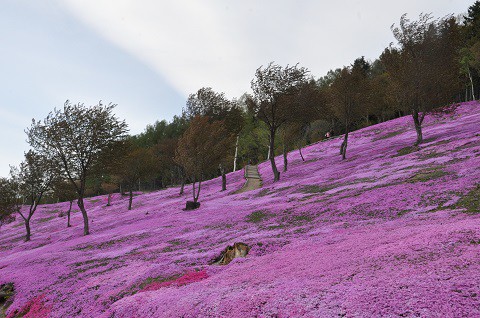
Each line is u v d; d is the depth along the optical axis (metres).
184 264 17.36
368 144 63.62
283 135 63.19
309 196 32.62
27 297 18.59
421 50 43.59
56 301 16.48
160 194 83.50
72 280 19.23
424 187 21.62
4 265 30.23
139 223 40.44
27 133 42.78
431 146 39.56
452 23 46.81
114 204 81.31
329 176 41.81
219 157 53.38
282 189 42.72
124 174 65.19
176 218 37.50
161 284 13.66
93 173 46.47
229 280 11.28
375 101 81.06
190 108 79.06
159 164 96.12
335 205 24.09
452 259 7.70
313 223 20.83
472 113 59.97
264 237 19.52
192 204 44.81
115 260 22.38
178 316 8.99
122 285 15.67
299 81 52.56
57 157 43.47
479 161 23.89
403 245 9.84
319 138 106.62
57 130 42.03
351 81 53.81
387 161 39.28
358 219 18.98
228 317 7.94
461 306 5.60
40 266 25.31
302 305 7.30
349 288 7.47
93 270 20.44
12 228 72.12
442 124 58.66
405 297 6.36
